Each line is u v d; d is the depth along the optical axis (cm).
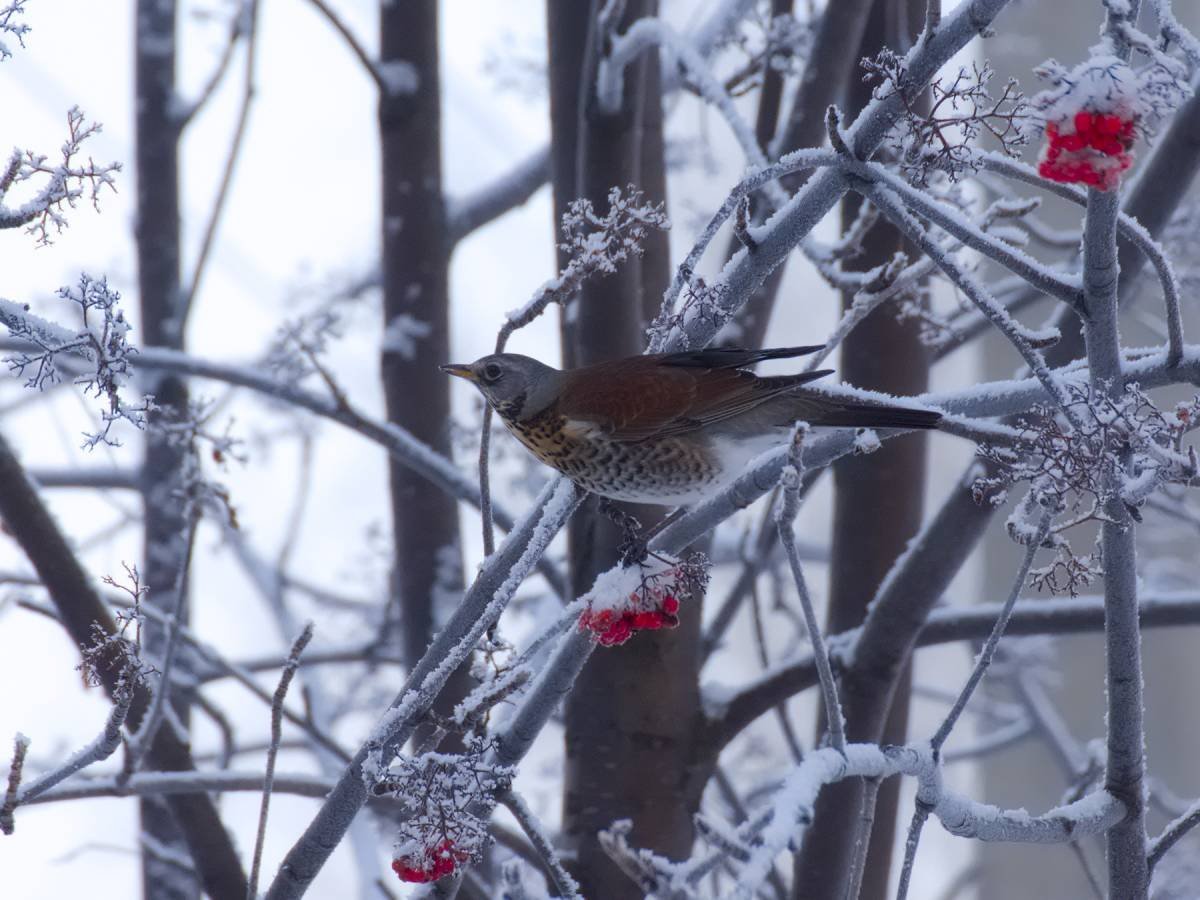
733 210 703
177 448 1413
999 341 1809
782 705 1145
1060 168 555
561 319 1127
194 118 1602
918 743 675
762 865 506
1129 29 545
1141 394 589
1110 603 676
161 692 837
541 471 1453
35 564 904
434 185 1338
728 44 1323
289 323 1580
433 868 643
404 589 1309
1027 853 1827
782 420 840
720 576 2291
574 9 1120
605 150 985
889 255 1073
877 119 631
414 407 1320
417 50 1327
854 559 1084
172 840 1448
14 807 659
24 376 1532
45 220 573
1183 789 1717
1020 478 596
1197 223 1203
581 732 1041
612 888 1012
